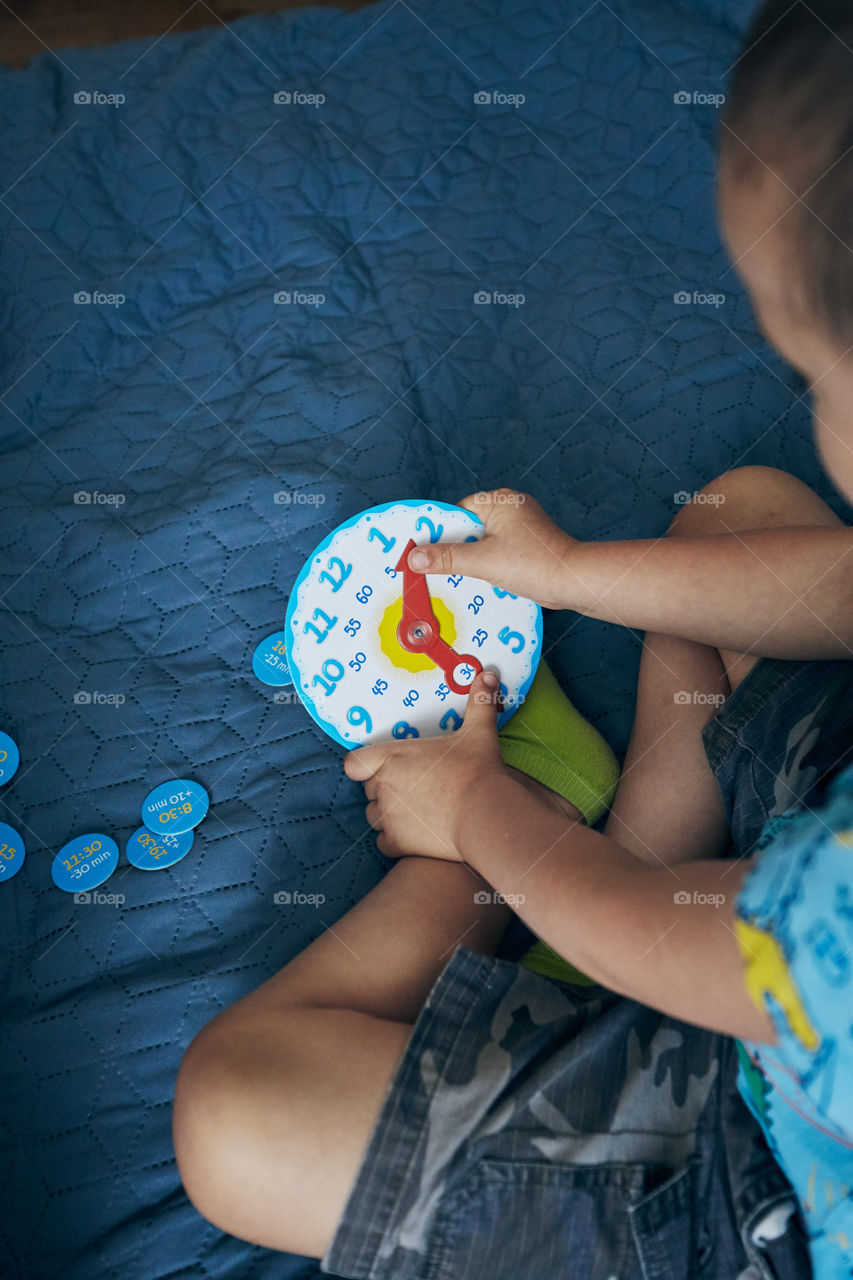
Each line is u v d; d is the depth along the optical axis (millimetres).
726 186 298
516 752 841
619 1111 575
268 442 1067
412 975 688
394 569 873
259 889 838
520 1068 593
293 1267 696
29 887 853
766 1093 538
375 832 871
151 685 939
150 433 1104
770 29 288
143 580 991
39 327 1199
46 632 979
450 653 870
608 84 1349
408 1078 583
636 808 783
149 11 1892
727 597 735
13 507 1052
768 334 310
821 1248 507
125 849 858
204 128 1339
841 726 630
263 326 1175
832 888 415
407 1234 558
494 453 1077
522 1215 555
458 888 735
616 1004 624
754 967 434
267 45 1406
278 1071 590
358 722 871
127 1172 720
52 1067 757
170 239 1267
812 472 1036
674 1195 557
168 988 784
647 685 837
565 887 559
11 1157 725
